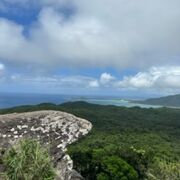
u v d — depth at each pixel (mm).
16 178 11555
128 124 147750
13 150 12305
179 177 57469
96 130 115750
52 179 11930
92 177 43250
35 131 15602
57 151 15258
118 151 48250
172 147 101875
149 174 50625
